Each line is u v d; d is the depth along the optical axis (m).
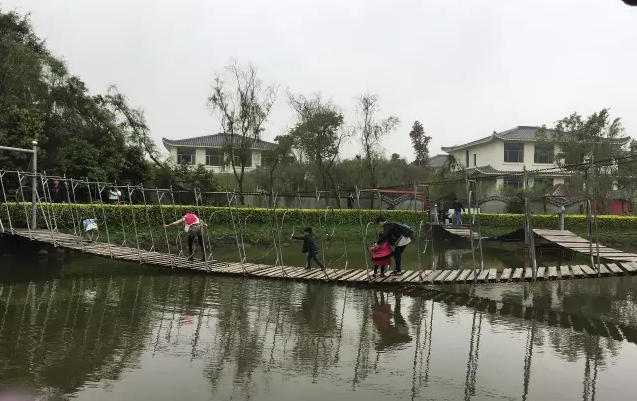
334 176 30.20
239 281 10.37
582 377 4.76
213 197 24.84
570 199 20.34
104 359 5.04
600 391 4.40
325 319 7.00
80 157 20.19
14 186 17.86
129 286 9.49
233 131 25.92
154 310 7.38
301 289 9.48
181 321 6.71
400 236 10.40
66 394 4.12
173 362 4.99
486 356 5.37
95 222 14.46
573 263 14.77
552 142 28.95
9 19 20.12
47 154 20.58
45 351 5.25
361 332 6.32
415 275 10.46
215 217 19.72
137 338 5.83
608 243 21.75
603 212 26.38
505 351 5.57
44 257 13.20
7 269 11.41
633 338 6.16
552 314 7.51
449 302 8.41
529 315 7.43
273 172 30.42
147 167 23.73
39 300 7.92
